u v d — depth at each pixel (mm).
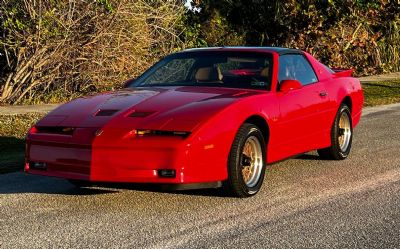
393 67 26750
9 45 13797
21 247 4094
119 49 14867
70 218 4824
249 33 23016
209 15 22359
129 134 4883
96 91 15219
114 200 5406
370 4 21781
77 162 4980
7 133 9570
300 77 6613
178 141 4777
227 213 4938
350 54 24391
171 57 6680
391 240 4203
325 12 21891
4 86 14320
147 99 5469
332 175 6484
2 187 5988
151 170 4805
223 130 5035
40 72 14391
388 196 5508
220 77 6098
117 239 4254
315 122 6633
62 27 14000
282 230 4449
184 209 5074
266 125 5668
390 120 11445
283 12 22000
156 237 4293
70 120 5238
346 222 4652
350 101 7625
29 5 13750
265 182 6152
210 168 4973
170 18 16281
